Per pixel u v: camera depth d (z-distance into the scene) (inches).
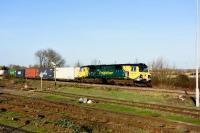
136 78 2326.5
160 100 1477.6
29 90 2081.7
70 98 1565.0
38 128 807.1
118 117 959.6
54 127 803.4
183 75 2429.9
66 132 750.5
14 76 4050.2
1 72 4719.5
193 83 2145.7
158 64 2765.7
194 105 1311.5
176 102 1401.3
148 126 808.9
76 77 3038.9
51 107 1208.2
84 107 1205.1
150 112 1081.4
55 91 1959.9
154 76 2409.0
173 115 1018.1
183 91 1774.1
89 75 2832.2
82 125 832.3
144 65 2322.8
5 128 808.3
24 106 1252.5
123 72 2442.2
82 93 1840.6
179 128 808.3
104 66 2655.0
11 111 1120.2
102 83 2669.8
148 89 1856.5
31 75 3710.6
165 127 822.5
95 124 853.8
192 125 840.3
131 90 1849.2
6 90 2134.6
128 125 839.7
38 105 1274.6
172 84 2282.2
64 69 3228.3
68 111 1107.9
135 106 1207.6
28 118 958.4
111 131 768.3
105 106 1251.2
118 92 1818.4
